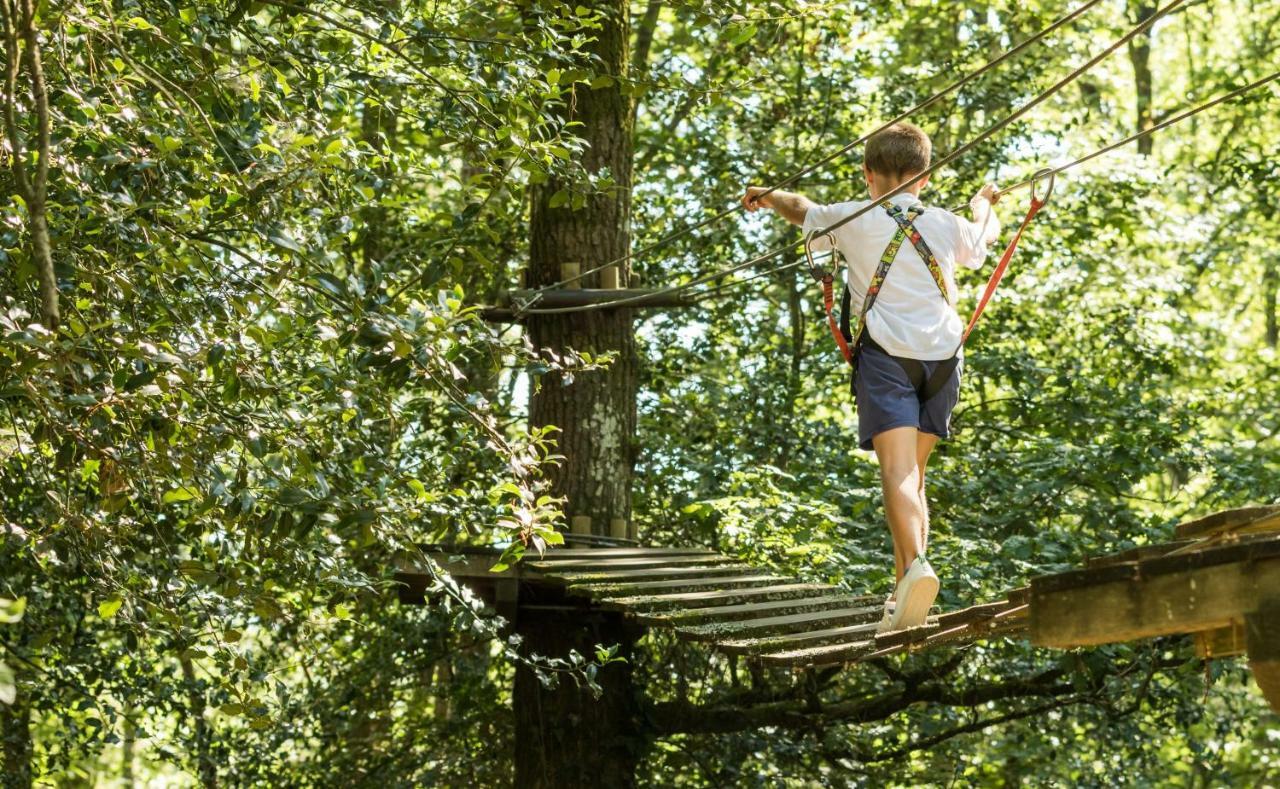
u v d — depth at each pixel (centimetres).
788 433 1145
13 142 423
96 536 512
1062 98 1669
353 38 675
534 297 859
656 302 884
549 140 592
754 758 1090
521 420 1123
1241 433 1420
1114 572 312
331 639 1074
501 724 1102
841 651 511
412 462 627
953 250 490
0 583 671
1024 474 1011
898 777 1112
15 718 807
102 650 855
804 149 1248
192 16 525
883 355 479
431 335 477
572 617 912
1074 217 1285
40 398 447
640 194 1253
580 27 635
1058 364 1211
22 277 457
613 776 923
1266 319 2042
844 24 765
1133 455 954
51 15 480
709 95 712
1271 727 1270
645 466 1087
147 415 464
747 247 1229
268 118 552
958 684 1085
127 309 513
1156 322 1272
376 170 640
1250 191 1443
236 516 493
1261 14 1988
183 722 925
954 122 1511
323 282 473
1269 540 288
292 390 523
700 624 627
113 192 487
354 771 1094
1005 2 1332
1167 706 1079
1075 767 1151
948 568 882
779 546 952
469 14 782
